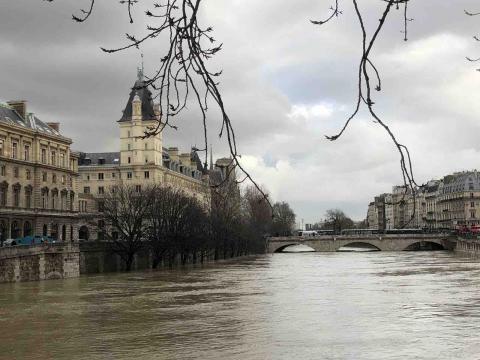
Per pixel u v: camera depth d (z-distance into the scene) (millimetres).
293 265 117250
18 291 64125
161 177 176250
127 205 120562
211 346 33031
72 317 44219
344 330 37562
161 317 44000
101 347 33062
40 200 123562
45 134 125312
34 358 30609
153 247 109500
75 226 137500
